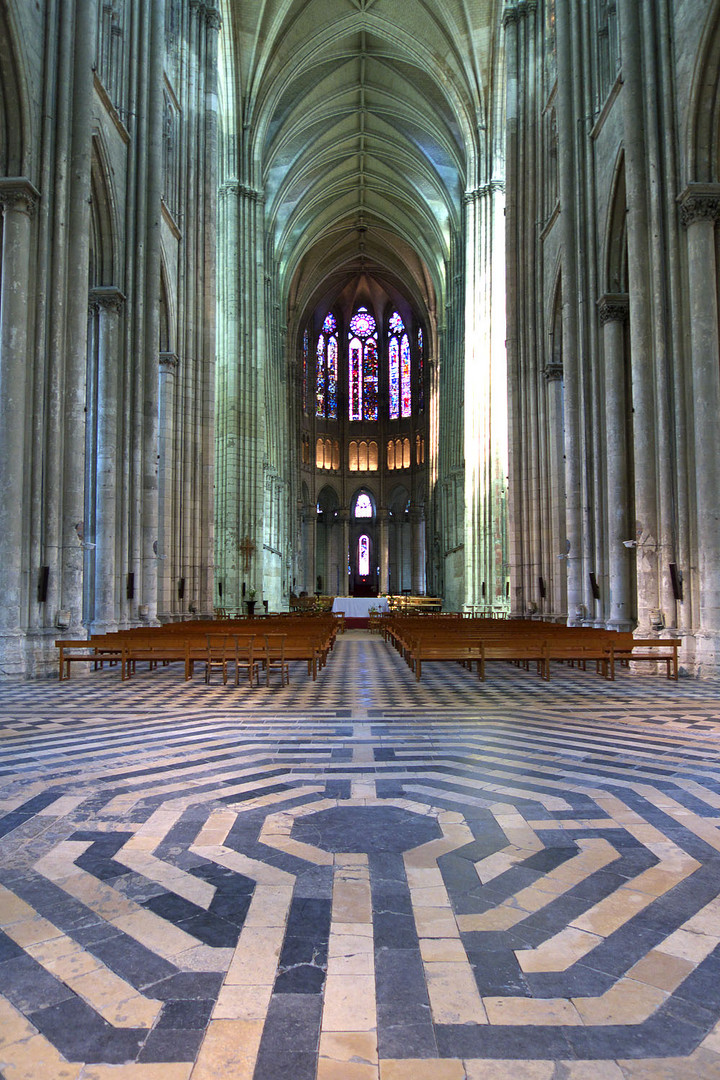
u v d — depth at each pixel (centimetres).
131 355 1805
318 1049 257
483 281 3569
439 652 1323
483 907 368
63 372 1388
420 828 487
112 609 1695
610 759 682
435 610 4891
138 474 1795
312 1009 281
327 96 4238
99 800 549
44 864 424
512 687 1230
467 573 3656
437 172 4566
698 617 1362
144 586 1830
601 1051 256
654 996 290
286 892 387
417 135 4491
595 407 1825
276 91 3772
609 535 1733
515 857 435
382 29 3650
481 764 663
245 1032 267
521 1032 267
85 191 1434
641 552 1442
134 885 395
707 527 1321
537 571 2438
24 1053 255
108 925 350
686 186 1359
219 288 3638
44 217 1358
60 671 1280
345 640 2936
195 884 396
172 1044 260
